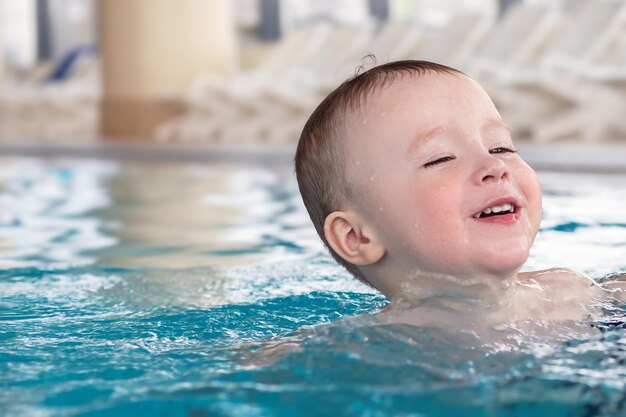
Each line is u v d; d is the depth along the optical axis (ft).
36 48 54.54
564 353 3.88
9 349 4.37
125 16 34.73
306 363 3.75
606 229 8.41
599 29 22.40
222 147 26.04
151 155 24.70
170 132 33.32
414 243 4.51
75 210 12.81
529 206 4.50
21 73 54.34
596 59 22.25
